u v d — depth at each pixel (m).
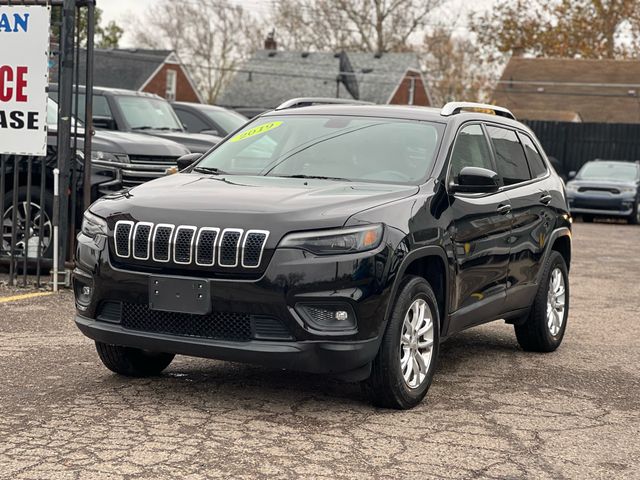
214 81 70.31
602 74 54.91
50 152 10.30
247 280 5.34
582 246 17.97
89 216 5.95
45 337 7.62
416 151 6.57
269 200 5.65
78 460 4.69
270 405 5.86
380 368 5.64
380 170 6.45
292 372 6.76
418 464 4.87
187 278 5.43
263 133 7.08
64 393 5.98
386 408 5.87
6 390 6.02
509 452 5.16
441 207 6.20
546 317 7.84
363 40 63.59
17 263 10.66
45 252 10.29
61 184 9.62
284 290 5.30
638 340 8.74
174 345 5.50
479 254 6.61
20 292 9.53
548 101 54.62
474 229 6.53
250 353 5.35
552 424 5.77
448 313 6.28
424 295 5.90
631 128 34.59
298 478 4.57
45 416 5.45
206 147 14.54
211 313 5.42
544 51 59.75
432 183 6.29
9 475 4.45
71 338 7.61
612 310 10.45
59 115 9.55
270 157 6.80
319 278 5.33
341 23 63.66
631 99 53.75
